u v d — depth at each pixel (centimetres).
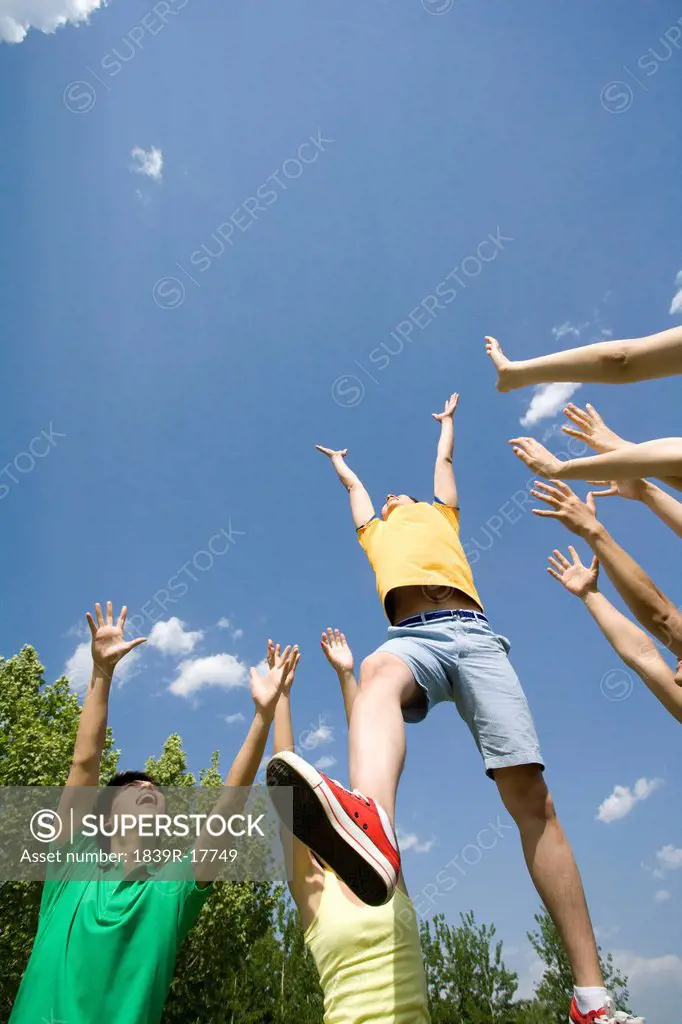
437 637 314
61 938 226
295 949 2067
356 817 206
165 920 234
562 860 281
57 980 215
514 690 307
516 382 228
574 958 265
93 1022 207
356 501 458
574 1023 259
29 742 1608
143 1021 211
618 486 312
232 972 1958
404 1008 279
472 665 309
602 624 314
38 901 1419
